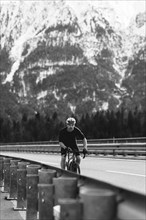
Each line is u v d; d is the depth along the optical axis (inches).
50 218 257.1
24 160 494.3
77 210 163.3
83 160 1168.2
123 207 161.3
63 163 506.3
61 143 500.4
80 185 228.8
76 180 227.8
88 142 1844.2
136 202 162.2
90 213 156.0
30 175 327.9
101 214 154.2
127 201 165.8
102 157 1339.8
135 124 7677.2
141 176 679.1
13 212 378.3
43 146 2165.4
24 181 394.6
